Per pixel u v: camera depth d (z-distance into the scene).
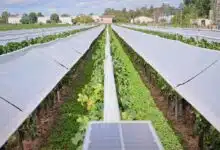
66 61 16.22
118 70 13.44
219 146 7.13
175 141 8.92
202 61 10.24
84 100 8.37
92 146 2.48
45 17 187.25
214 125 6.65
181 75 10.94
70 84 16.05
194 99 8.57
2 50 17.86
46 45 16.16
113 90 5.88
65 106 12.09
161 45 19.16
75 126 9.91
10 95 7.57
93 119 5.77
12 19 170.62
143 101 12.98
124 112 5.70
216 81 8.05
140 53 22.56
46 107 10.95
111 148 2.45
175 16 126.44
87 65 22.34
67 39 24.11
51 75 11.98
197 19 108.81
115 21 199.38
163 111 11.70
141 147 2.46
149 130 2.79
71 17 197.12
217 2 90.12
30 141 8.71
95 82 9.74
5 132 6.09
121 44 41.22
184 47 13.38
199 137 8.25
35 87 9.53
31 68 10.61
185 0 135.50
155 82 15.55
